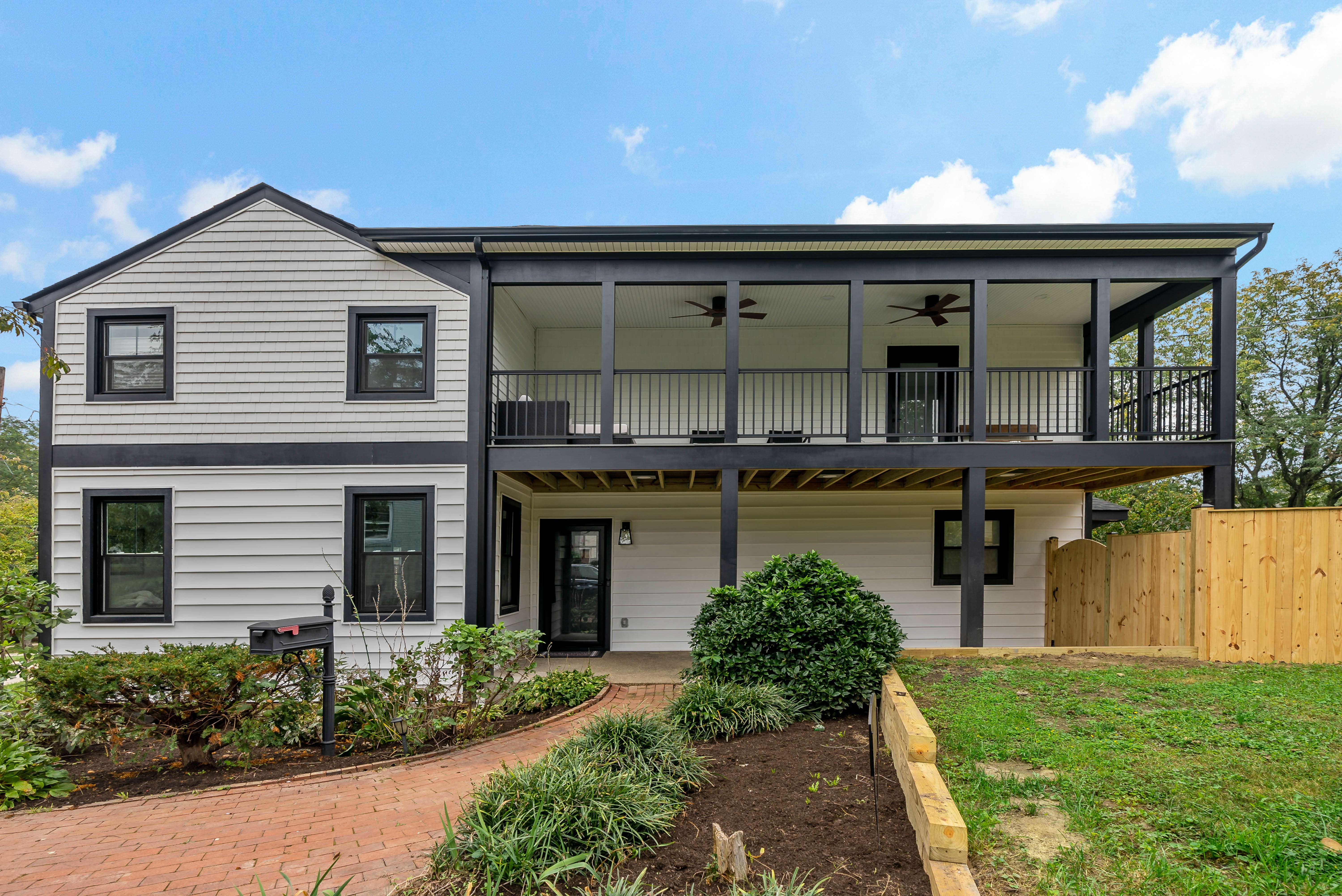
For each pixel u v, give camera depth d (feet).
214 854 11.37
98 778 16.43
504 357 29.25
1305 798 10.39
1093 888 8.11
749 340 35.01
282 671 17.87
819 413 34.81
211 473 25.22
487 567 25.22
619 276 25.57
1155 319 31.53
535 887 9.02
